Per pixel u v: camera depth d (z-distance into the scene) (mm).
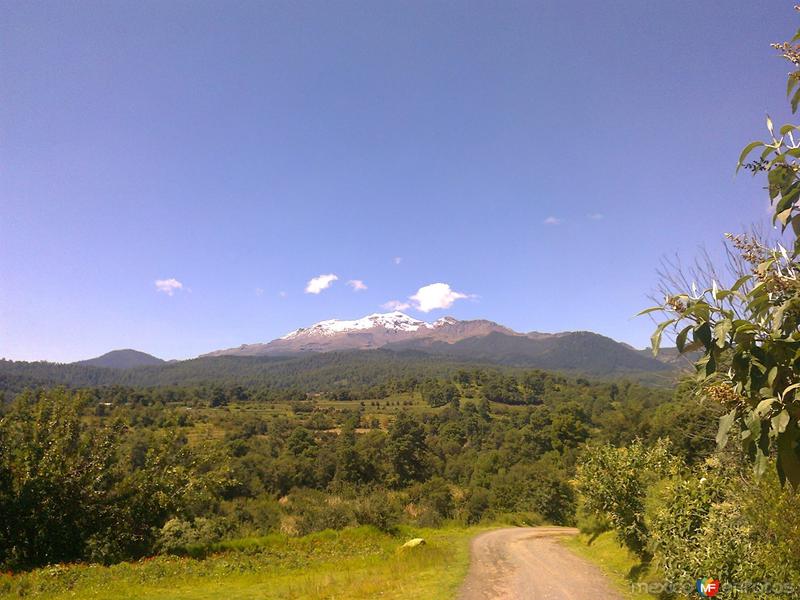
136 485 17641
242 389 155375
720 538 6578
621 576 12906
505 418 112938
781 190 2605
